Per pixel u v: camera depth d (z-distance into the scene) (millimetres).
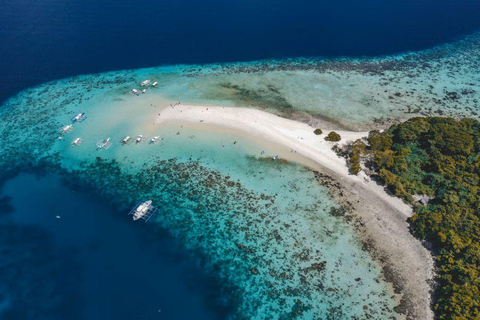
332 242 63281
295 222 66875
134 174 78812
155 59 128000
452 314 48906
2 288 57656
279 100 105000
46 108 102938
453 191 67125
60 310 54500
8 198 74188
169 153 84188
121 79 116500
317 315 52969
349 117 97438
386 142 80875
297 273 58469
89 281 58219
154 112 99188
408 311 52844
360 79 116625
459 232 59906
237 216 68312
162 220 68062
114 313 53844
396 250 61625
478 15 166375
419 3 178625
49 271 59969
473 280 51969
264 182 75688
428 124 83812
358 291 55781
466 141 76250
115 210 70812
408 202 69625
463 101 104500
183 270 59656
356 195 72062
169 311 53969
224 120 94812
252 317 53219
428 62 127188
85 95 108312
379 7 171375
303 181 75812
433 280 56719
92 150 86250
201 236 65000
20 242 65000
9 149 87875
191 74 119062
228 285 57406
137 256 61969
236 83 113938
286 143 86500
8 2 176625
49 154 85812
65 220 69000
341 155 82188
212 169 79250
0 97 108625
